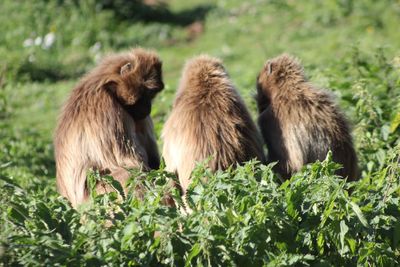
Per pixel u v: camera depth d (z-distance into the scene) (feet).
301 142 92.12
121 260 59.62
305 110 93.20
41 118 176.55
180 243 60.70
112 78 97.04
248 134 88.17
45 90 205.16
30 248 58.39
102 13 279.90
